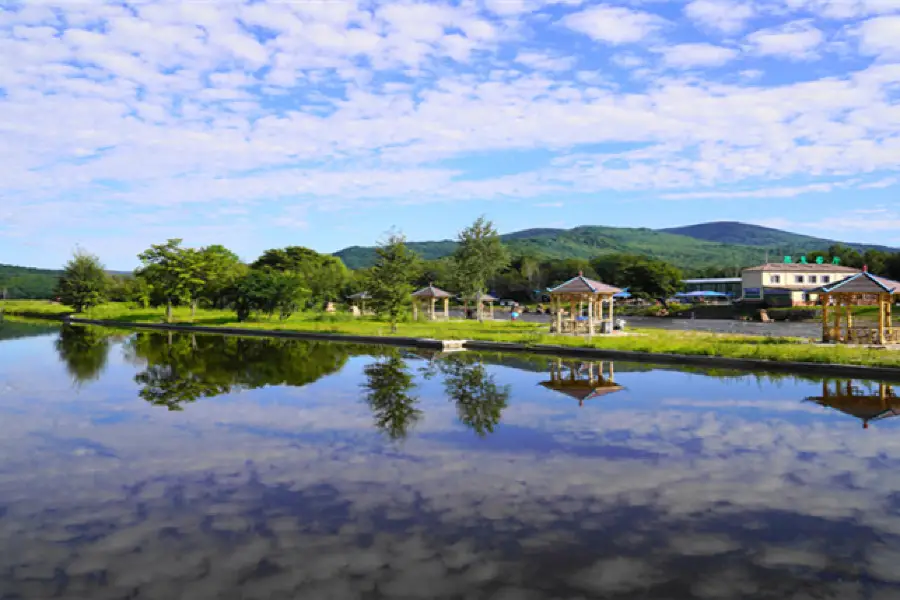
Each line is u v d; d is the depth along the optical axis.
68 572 6.60
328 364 24.23
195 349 31.27
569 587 6.16
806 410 14.43
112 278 86.19
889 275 79.69
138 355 28.33
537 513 8.10
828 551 6.95
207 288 62.44
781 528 7.59
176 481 9.60
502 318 63.34
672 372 21.12
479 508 8.30
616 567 6.59
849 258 89.81
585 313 68.94
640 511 8.16
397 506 8.39
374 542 7.24
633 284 90.06
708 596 5.99
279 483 9.43
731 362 22.31
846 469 9.88
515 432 12.49
